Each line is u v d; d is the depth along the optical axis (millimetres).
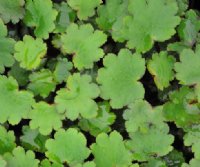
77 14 594
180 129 582
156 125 554
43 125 545
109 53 569
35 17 587
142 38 578
